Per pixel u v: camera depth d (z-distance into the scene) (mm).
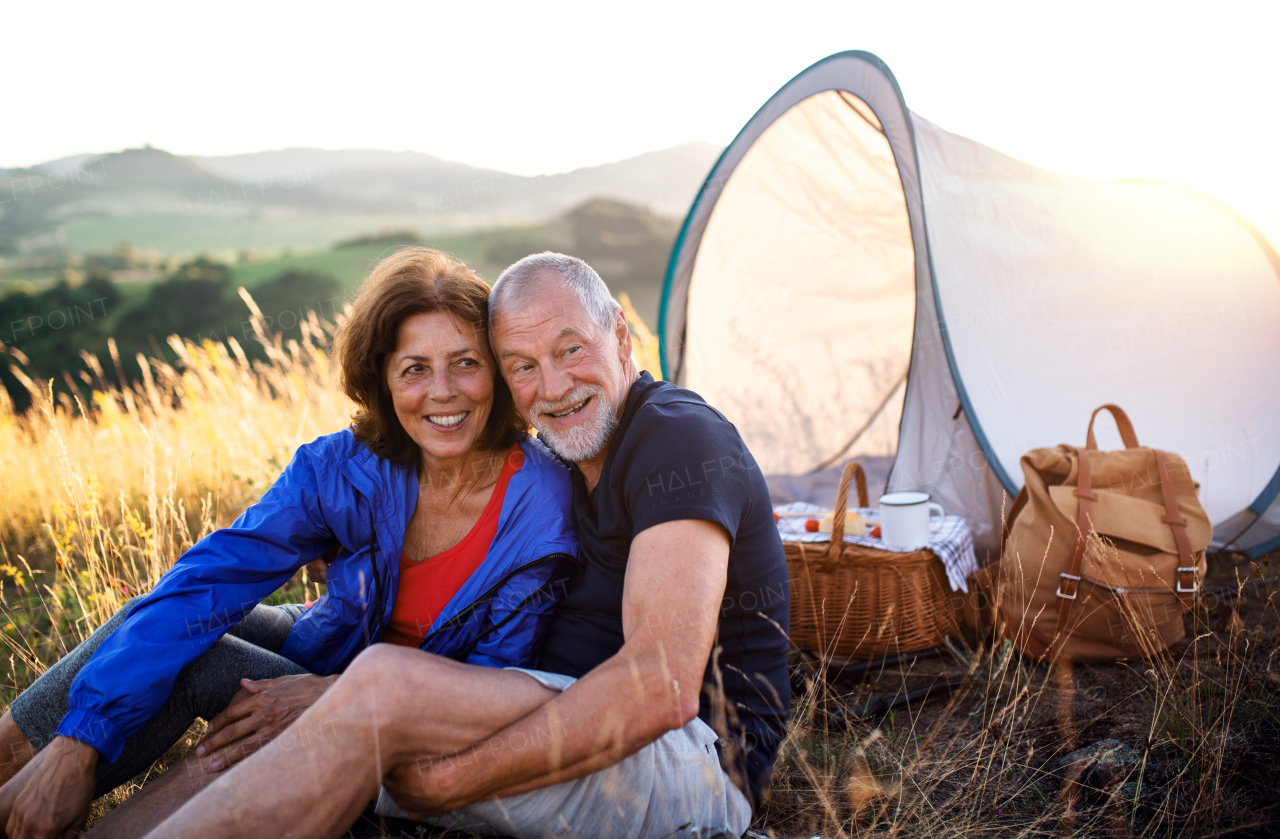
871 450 4316
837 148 3887
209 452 4328
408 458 1862
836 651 2611
